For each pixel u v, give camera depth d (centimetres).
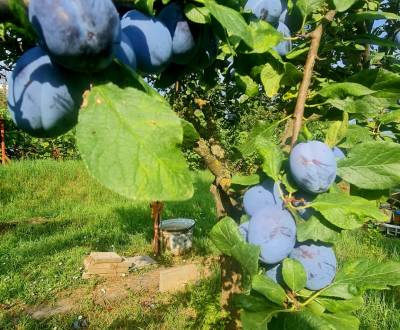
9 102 91
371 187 127
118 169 77
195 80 230
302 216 121
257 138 128
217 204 212
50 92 85
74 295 623
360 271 122
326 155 116
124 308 582
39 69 86
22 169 1222
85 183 1209
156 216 788
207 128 228
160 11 122
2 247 782
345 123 139
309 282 119
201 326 480
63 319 554
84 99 84
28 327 532
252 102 263
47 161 1373
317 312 113
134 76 88
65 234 872
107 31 81
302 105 137
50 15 78
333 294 119
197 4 118
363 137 154
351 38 190
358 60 203
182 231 799
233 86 243
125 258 775
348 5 144
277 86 154
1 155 1455
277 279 121
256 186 130
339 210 113
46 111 86
